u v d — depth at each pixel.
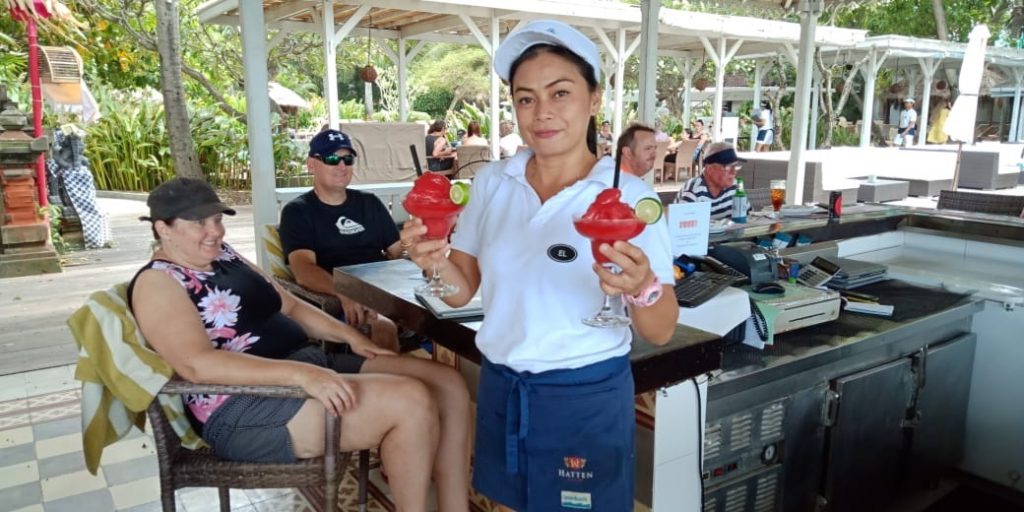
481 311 1.85
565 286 1.26
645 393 1.73
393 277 2.39
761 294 2.33
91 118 8.91
